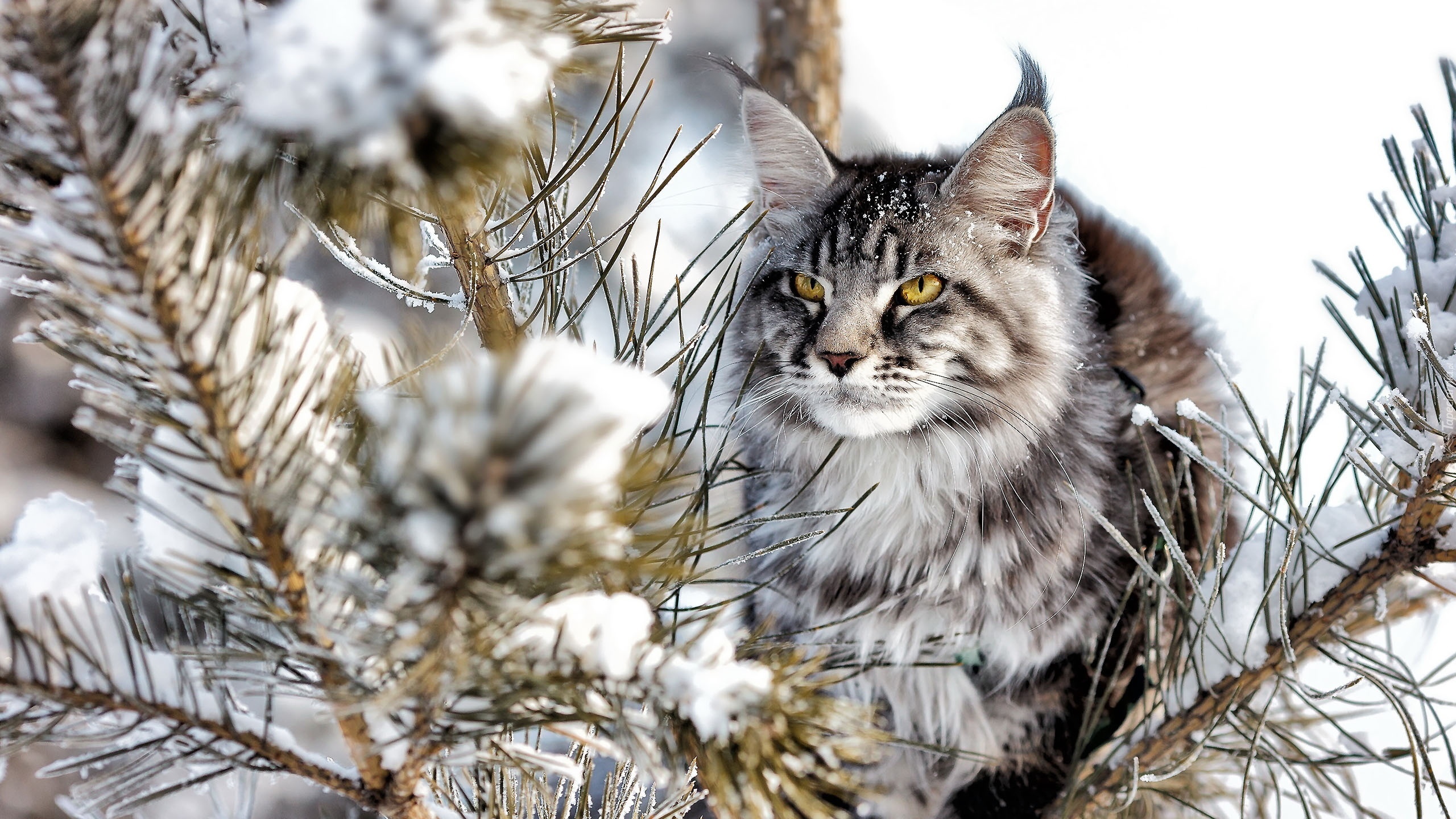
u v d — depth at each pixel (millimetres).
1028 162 2809
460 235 1668
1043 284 2877
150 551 1186
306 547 1089
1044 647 2715
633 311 1804
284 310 1164
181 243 961
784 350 2854
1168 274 3748
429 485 819
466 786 1698
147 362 1003
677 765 1111
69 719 1182
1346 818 2496
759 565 2869
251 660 1137
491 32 872
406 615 918
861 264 2797
